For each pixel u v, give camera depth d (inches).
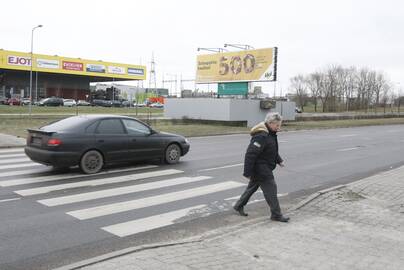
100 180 403.2
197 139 916.6
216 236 238.5
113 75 3184.1
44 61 2760.8
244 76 1485.0
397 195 350.0
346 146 807.1
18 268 199.9
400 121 2066.9
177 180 415.8
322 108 3833.7
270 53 1397.6
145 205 318.7
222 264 195.3
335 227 259.3
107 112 2022.6
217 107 1346.0
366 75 3951.8
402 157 645.9
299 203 319.3
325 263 200.7
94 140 436.5
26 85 3083.2
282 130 1242.6
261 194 364.2
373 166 546.9
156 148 492.4
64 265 204.1
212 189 379.6
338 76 3870.6
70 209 301.9
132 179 412.8
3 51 2549.2
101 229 259.9
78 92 3368.6
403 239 238.5
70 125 438.0
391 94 4128.9
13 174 426.9
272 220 273.4
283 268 193.5
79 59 2962.6
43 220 274.7
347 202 323.6
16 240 236.8
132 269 185.2
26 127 1009.5
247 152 275.1
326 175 471.2
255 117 1401.3
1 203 315.0
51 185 377.4
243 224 267.0
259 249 217.3
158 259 198.1
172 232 258.1
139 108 2679.6
